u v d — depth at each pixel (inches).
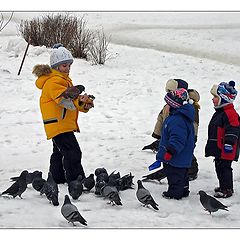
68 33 777.6
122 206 241.3
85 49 753.0
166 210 238.1
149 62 745.6
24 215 227.6
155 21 1211.2
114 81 610.5
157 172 278.2
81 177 254.4
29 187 268.7
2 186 274.1
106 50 773.3
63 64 261.7
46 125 260.8
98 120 438.9
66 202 215.2
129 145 362.6
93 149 351.3
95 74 647.8
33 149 354.3
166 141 251.9
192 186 276.4
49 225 217.5
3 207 235.9
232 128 252.4
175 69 698.2
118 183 261.7
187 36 1003.9
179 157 250.1
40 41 800.9
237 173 306.3
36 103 491.2
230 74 674.2
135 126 422.6
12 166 314.0
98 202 246.2
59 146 263.3
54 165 274.2
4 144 367.2
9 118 437.7
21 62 680.4
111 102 509.0
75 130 268.4
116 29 1077.8
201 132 404.2
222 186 260.2
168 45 909.8
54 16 866.8
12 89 541.0
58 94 252.1
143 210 237.0
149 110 480.7
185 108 248.8
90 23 1141.1
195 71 689.0
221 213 237.6
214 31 1062.4
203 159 329.7
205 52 850.1
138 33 1030.4
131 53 811.4
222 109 258.4
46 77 259.8
